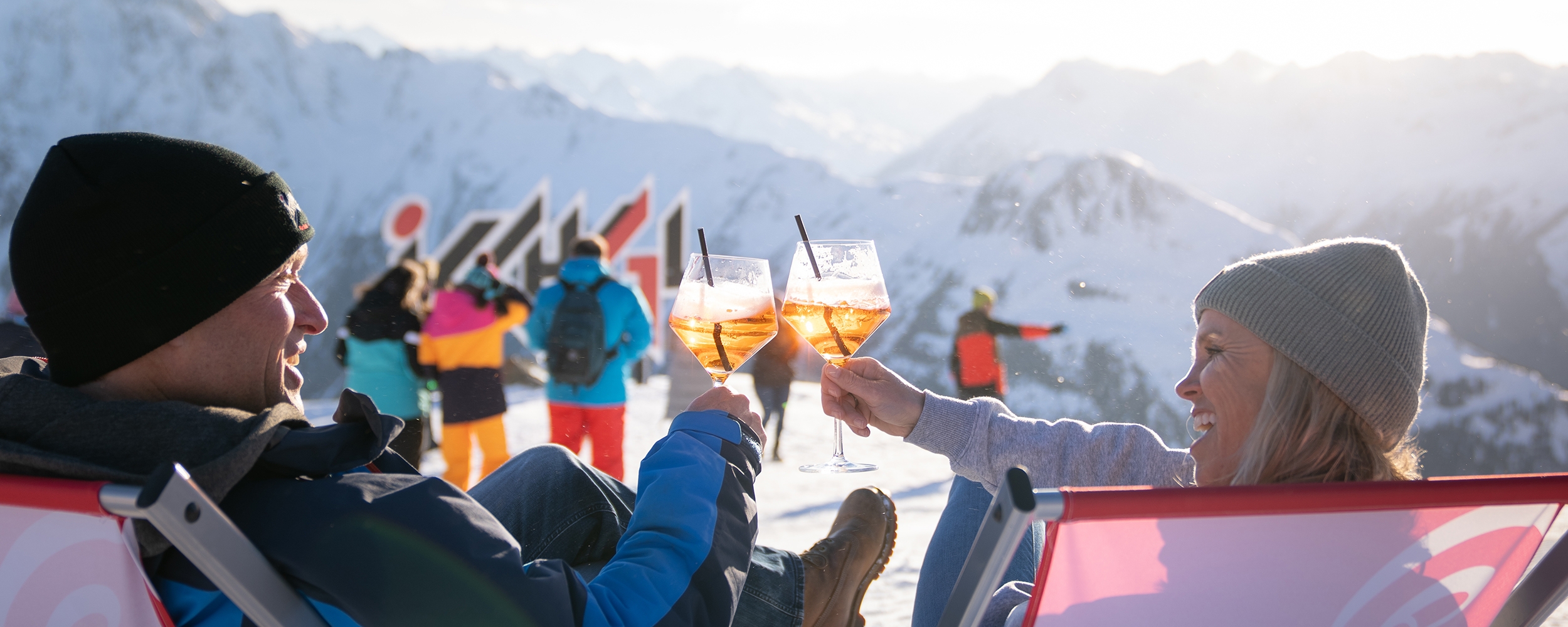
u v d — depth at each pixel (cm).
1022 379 5144
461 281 492
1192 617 88
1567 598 95
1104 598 84
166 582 92
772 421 920
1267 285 106
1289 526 82
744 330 145
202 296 92
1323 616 90
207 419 88
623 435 474
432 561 92
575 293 466
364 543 90
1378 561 87
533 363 1858
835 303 149
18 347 251
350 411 101
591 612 99
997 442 156
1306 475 104
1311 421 104
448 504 96
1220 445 114
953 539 168
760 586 148
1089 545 80
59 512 79
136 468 85
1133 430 156
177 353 95
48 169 91
